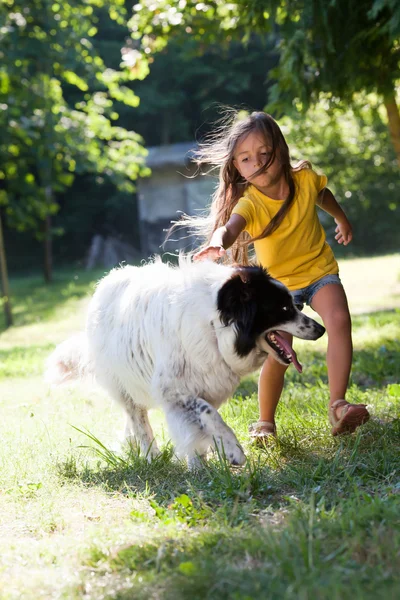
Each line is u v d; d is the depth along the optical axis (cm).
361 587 303
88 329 603
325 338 1205
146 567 353
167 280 537
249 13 966
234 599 304
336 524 373
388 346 1012
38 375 1072
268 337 508
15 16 2316
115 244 4025
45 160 2495
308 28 889
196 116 4825
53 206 2714
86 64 2467
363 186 3081
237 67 4644
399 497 415
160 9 1334
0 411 797
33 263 4472
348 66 955
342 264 2755
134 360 554
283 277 558
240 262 577
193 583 321
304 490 451
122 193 4403
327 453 534
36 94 2403
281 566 328
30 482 507
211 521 402
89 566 360
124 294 571
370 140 2872
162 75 4550
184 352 514
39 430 670
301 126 2428
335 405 539
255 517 414
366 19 914
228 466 478
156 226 3838
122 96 2527
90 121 2541
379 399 700
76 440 633
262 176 529
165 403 525
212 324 503
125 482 488
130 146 2630
